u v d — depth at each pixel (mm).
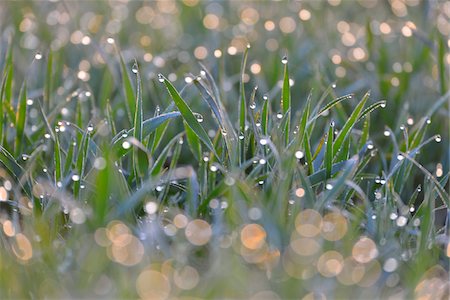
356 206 933
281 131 938
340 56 1130
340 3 1354
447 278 881
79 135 959
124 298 826
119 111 1056
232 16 1306
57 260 862
